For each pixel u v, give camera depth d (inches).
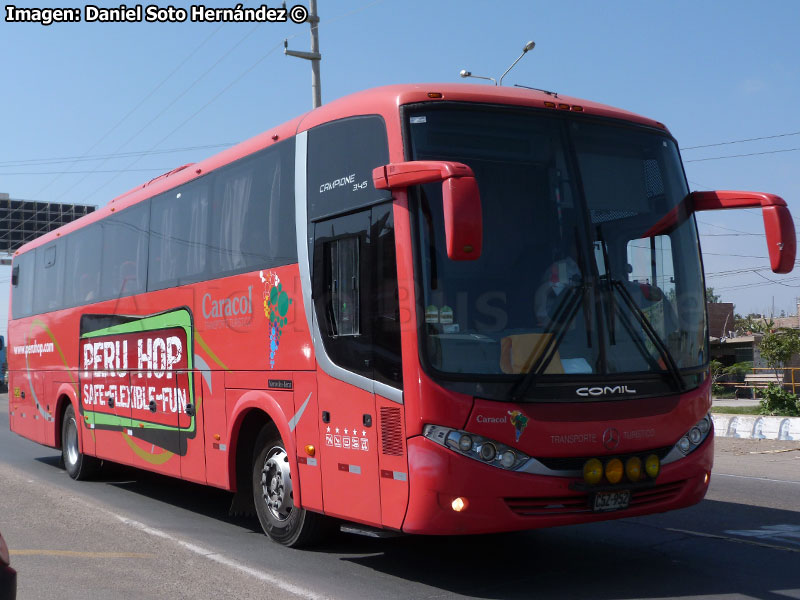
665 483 253.8
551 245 250.5
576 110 268.4
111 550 304.0
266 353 310.0
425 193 243.9
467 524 231.0
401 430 241.3
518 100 261.9
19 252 647.1
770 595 240.1
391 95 258.2
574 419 239.9
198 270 365.4
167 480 508.1
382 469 249.0
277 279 306.3
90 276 494.3
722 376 1498.5
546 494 235.1
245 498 336.2
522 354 239.0
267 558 290.8
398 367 242.8
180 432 376.8
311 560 287.9
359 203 265.3
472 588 250.7
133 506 408.2
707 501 396.5
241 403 325.1
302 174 296.7
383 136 257.0
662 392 255.9
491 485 230.8
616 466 243.3
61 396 528.4
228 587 252.1
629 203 267.6
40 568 275.9
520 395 235.5
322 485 277.4
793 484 448.1
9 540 319.9
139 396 419.8
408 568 275.6
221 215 351.3
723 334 1925.4
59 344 537.6
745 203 272.7
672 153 284.8
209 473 350.3
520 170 253.6
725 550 296.2
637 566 275.6
